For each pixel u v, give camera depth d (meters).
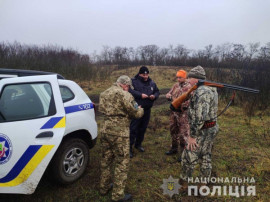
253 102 6.70
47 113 2.70
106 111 2.51
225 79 9.05
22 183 2.38
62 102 2.89
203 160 2.69
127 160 2.54
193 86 2.46
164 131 5.41
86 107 3.32
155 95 3.96
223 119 6.29
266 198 2.68
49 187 2.92
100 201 2.66
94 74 14.33
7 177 2.34
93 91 11.63
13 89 2.65
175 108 2.71
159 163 3.66
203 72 2.60
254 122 5.86
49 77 2.96
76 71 13.71
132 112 2.47
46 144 2.51
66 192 2.82
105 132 2.51
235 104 7.65
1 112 2.47
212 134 2.53
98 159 3.74
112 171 3.37
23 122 2.50
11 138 2.38
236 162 3.63
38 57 13.32
